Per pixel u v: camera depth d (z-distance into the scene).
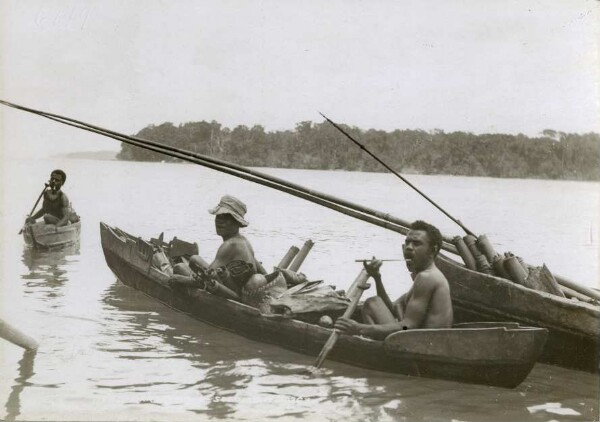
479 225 11.59
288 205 15.16
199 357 5.55
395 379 5.17
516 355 4.84
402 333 5.11
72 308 6.86
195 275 6.50
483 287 5.79
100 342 5.85
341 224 12.73
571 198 12.30
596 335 5.31
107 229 8.38
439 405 4.60
